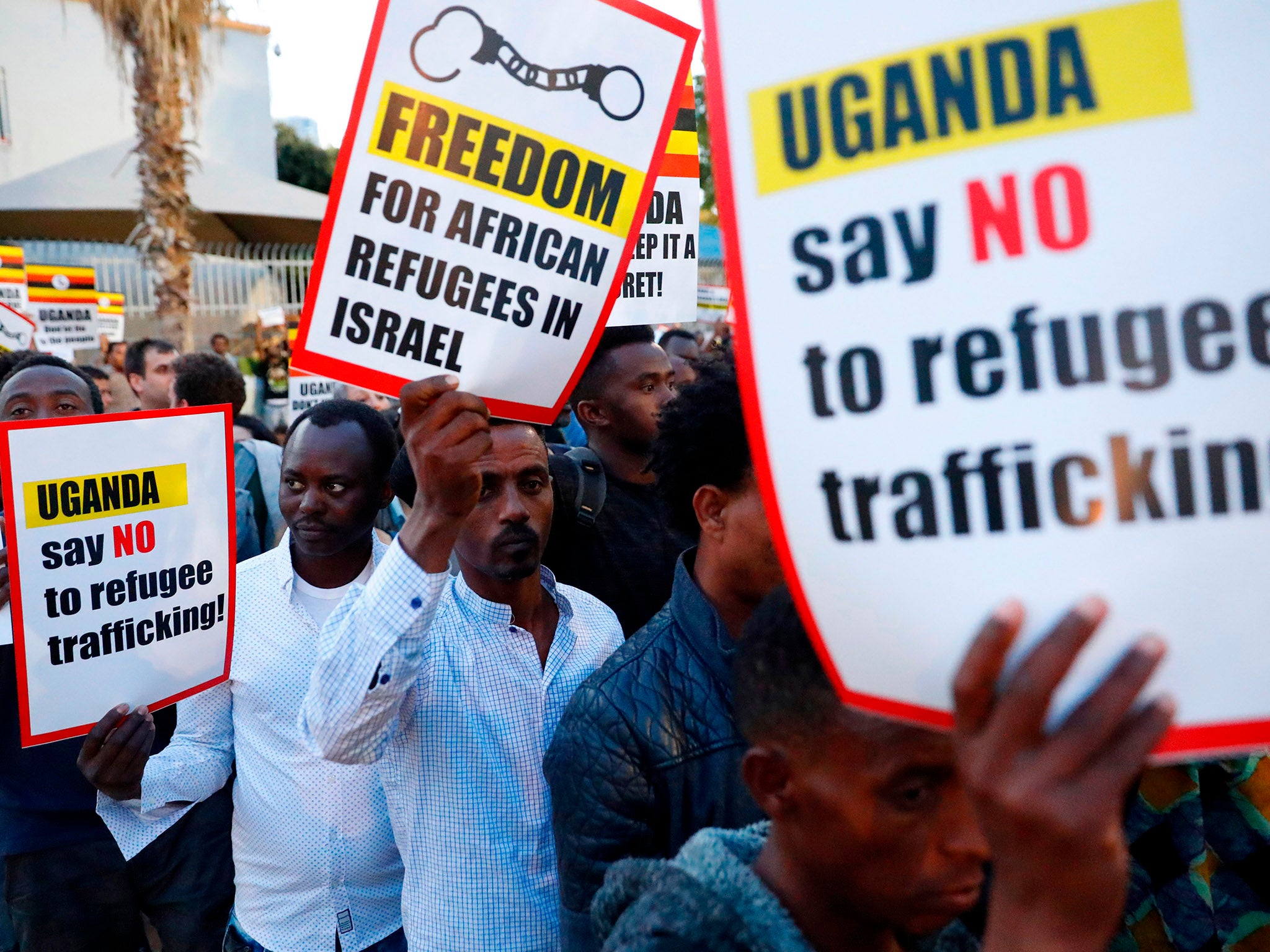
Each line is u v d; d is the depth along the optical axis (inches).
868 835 38.6
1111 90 30.2
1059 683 27.4
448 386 65.8
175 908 119.6
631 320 131.7
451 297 68.2
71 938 116.4
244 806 97.7
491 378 69.2
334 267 67.3
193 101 475.8
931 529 32.5
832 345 33.6
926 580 32.6
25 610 87.0
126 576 92.0
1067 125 30.6
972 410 31.8
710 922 41.0
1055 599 31.0
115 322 402.9
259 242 632.4
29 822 115.4
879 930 42.3
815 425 34.0
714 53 34.9
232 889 122.0
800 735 39.8
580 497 124.9
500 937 76.4
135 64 460.1
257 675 98.0
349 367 67.9
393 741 79.2
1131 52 30.0
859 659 34.2
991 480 31.7
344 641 69.7
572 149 68.7
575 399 138.9
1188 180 29.7
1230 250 29.6
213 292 559.5
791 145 33.9
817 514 34.2
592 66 68.4
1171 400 30.1
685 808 64.4
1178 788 72.2
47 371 141.9
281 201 599.5
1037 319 31.0
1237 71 29.4
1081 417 30.7
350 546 106.5
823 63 33.2
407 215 67.3
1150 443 30.3
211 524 97.5
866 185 32.8
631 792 64.0
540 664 82.0
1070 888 26.5
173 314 475.8
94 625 90.5
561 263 69.4
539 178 68.4
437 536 67.1
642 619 131.6
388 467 107.0
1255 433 29.7
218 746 102.1
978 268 31.6
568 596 88.9
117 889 118.3
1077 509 30.9
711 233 315.6
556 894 77.7
